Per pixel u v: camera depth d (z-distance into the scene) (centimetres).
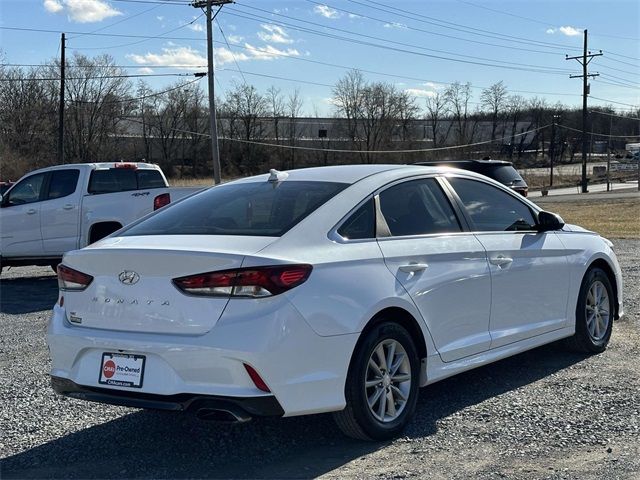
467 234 536
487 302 533
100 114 7569
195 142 8875
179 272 404
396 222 490
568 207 3659
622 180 8875
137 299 414
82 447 456
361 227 465
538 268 587
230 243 421
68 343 434
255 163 9112
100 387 418
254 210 470
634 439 446
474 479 388
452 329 502
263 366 386
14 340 774
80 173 1267
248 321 389
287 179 515
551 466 405
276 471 410
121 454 443
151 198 1289
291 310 397
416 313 470
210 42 3684
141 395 405
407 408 465
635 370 609
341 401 420
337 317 416
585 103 6525
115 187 1292
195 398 392
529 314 580
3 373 636
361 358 431
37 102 6738
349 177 501
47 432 485
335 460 423
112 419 510
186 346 392
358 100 9500
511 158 11400
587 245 660
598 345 664
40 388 587
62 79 4447
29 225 1259
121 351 414
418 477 393
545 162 11750
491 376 598
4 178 5859
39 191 1275
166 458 436
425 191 527
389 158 9394
